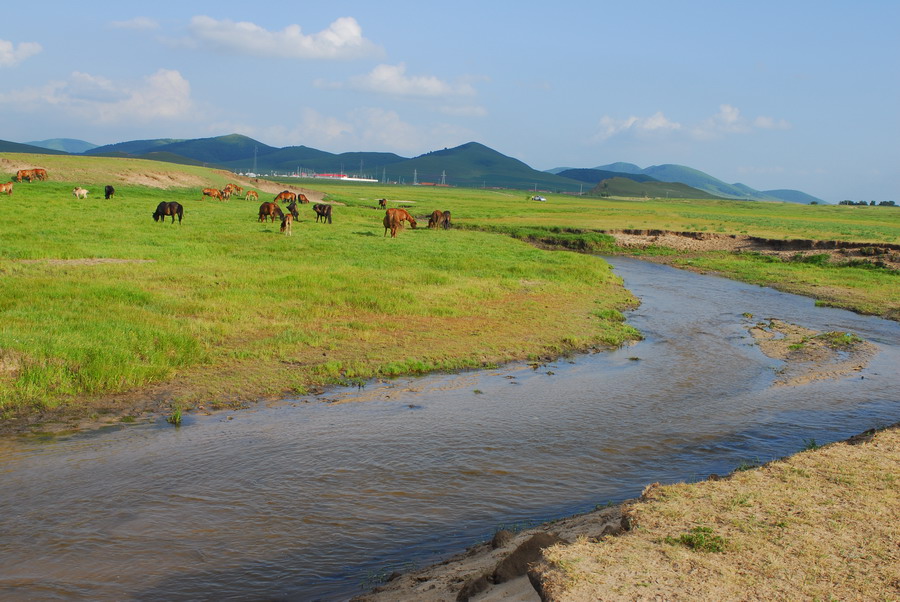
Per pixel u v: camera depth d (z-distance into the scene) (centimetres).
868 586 413
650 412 1060
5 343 1106
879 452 688
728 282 2983
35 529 616
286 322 1541
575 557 439
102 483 727
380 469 788
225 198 6275
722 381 1275
